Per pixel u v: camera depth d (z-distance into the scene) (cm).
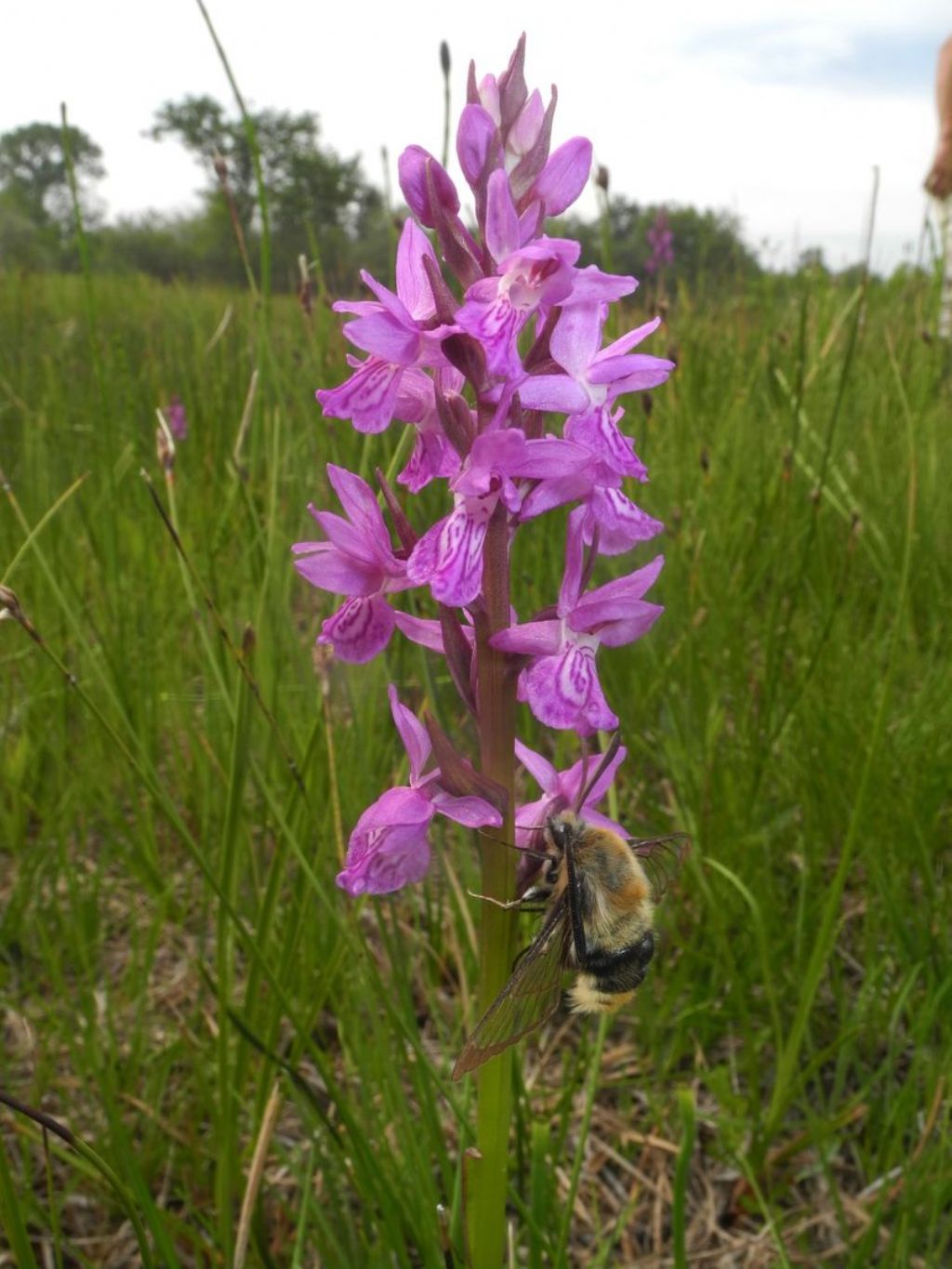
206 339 59
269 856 25
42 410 42
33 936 23
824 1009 22
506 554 12
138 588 30
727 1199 19
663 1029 21
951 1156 17
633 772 26
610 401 13
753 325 55
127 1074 19
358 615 14
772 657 23
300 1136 20
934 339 35
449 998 23
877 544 33
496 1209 13
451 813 12
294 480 28
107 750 25
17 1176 18
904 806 22
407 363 12
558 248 12
